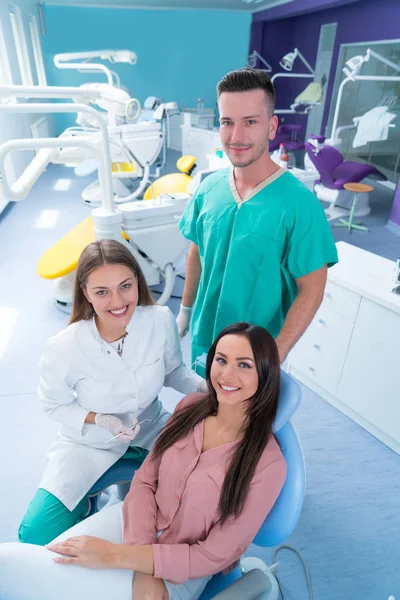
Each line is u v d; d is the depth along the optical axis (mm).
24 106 1817
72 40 8180
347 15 6480
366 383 1973
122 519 1111
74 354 1181
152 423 1391
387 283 1924
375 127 4285
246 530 957
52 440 1993
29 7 7043
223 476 989
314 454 1947
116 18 8109
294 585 1438
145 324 1225
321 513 1683
